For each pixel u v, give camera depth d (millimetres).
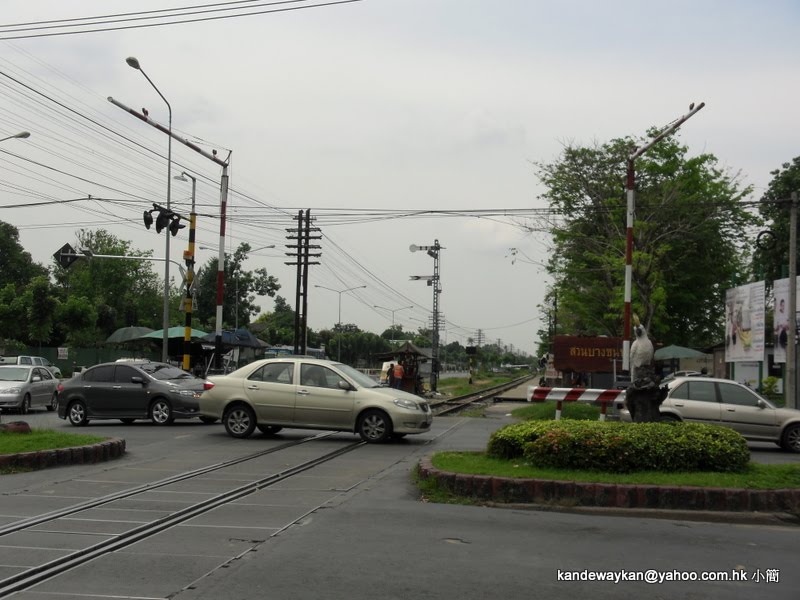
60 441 13258
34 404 26547
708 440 10836
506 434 11594
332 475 11977
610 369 29422
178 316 76062
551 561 7148
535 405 29516
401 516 8953
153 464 12938
